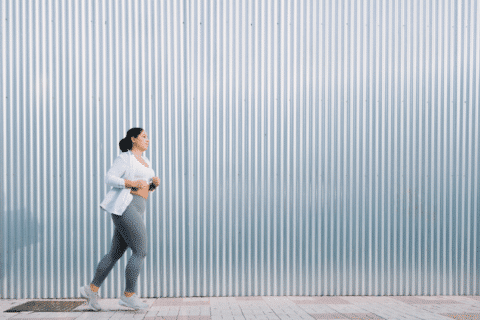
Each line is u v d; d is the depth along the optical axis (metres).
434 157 4.16
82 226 3.93
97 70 3.95
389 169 4.13
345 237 4.09
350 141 4.11
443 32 4.15
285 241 4.05
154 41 3.97
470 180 4.16
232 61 4.03
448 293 4.12
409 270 4.12
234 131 4.03
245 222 4.02
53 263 3.91
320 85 4.09
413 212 4.14
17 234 3.90
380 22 4.14
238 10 4.04
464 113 4.18
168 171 3.97
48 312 3.33
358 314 3.25
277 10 4.07
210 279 3.98
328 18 4.11
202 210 3.99
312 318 3.11
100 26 3.95
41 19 3.92
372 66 4.13
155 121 3.97
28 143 3.92
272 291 4.02
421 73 4.14
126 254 3.90
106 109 3.95
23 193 3.91
